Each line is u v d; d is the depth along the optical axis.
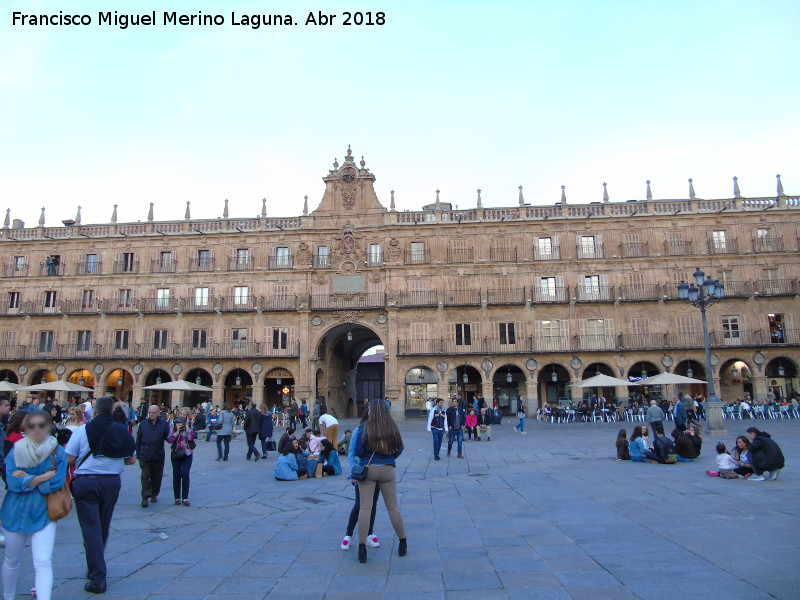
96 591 7.20
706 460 18.50
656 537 8.91
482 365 50.53
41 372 55.81
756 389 47.84
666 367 49.09
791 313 48.97
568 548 8.56
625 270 51.06
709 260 50.31
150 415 13.36
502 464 19.86
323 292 52.75
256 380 51.84
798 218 50.41
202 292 54.00
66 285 55.00
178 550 9.22
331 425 18.62
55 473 6.77
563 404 52.47
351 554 8.76
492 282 51.81
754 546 8.20
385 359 51.09
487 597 6.68
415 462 20.98
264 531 10.53
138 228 55.59
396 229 52.97
